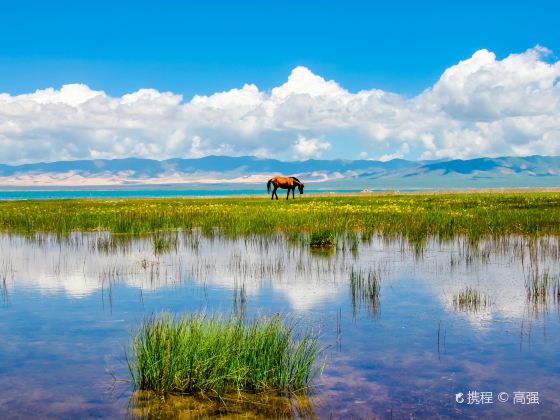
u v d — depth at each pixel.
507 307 9.31
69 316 8.84
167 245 17.11
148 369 6.07
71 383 6.15
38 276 12.30
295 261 14.26
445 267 13.23
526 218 22.80
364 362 6.72
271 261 14.26
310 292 10.55
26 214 28.16
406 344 7.36
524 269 12.87
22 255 15.50
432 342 7.44
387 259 14.52
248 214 26.47
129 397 5.82
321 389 6.00
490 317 8.69
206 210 29.92
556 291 10.47
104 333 7.89
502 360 6.77
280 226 22.28
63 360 6.83
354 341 7.49
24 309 9.32
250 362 6.16
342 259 14.55
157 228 22.59
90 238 19.61
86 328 8.14
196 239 18.33
